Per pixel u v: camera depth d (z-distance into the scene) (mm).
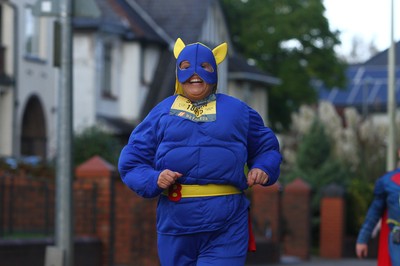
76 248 27188
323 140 56219
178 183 9797
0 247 23812
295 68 89125
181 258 9953
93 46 66125
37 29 63250
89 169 29047
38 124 63531
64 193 21141
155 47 73562
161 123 9883
